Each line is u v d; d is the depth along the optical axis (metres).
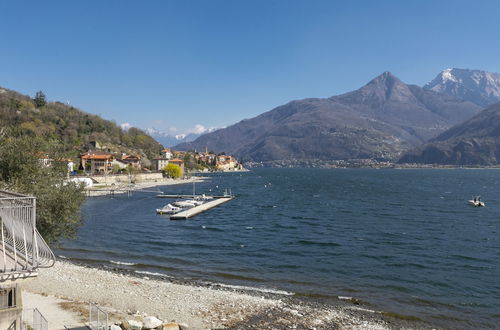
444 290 31.36
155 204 100.62
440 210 87.25
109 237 54.09
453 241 51.47
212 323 23.42
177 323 22.17
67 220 32.50
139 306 25.92
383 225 65.69
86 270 35.66
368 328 23.44
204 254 43.94
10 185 29.31
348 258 41.94
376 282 33.34
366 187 171.88
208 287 31.34
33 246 13.69
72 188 34.44
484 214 80.25
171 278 34.12
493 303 28.48
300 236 55.22
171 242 50.94
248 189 161.25
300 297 29.14
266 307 26.52
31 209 14.48
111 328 19.91
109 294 28.30
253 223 68.38
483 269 37.72
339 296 29.56
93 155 192.50
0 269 13.65
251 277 34.66
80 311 23.08
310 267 38.22
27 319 21.44
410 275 35.50
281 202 106.88
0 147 31.22
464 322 24.94
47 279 31.52
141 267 38.09
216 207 94.81
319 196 126.06
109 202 105.62
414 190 152.12
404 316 25.61
